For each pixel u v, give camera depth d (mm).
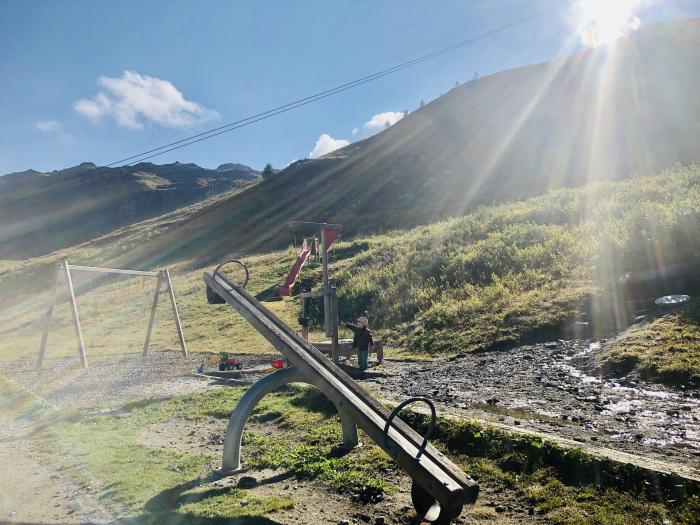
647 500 3969
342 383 5082
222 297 6398
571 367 9094
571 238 16516
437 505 3947
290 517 4309
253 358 15078
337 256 32594
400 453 3938
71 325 32406
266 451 6180
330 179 89500
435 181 73750
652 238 13734
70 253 86188
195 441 7051
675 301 10430
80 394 11828
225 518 4312
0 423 9188
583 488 4301
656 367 7945
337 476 5094
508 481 4668
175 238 79188
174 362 15930
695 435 5461
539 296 13484
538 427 5902
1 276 69875
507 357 10539
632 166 51156
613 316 11094
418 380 9453
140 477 5582
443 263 19266
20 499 5184
